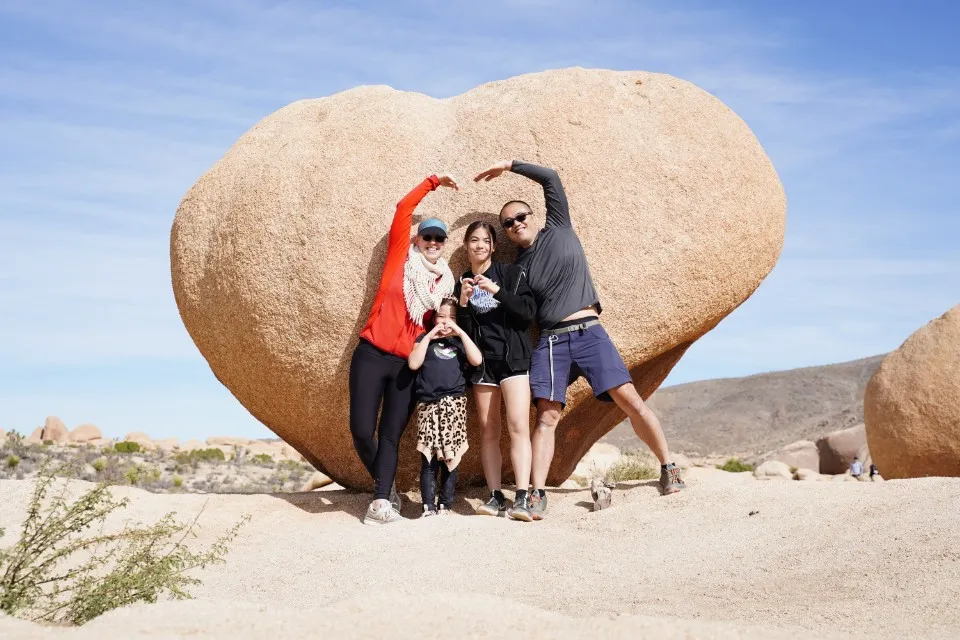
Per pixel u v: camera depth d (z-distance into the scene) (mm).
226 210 6797
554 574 4855
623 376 5996
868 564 4504
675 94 6742
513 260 6398
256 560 5359
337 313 6348
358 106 6965
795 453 25891
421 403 6152
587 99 6605
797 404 66250
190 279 6953
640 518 5742
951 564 4254
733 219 6496
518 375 6043
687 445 59469
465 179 6523
